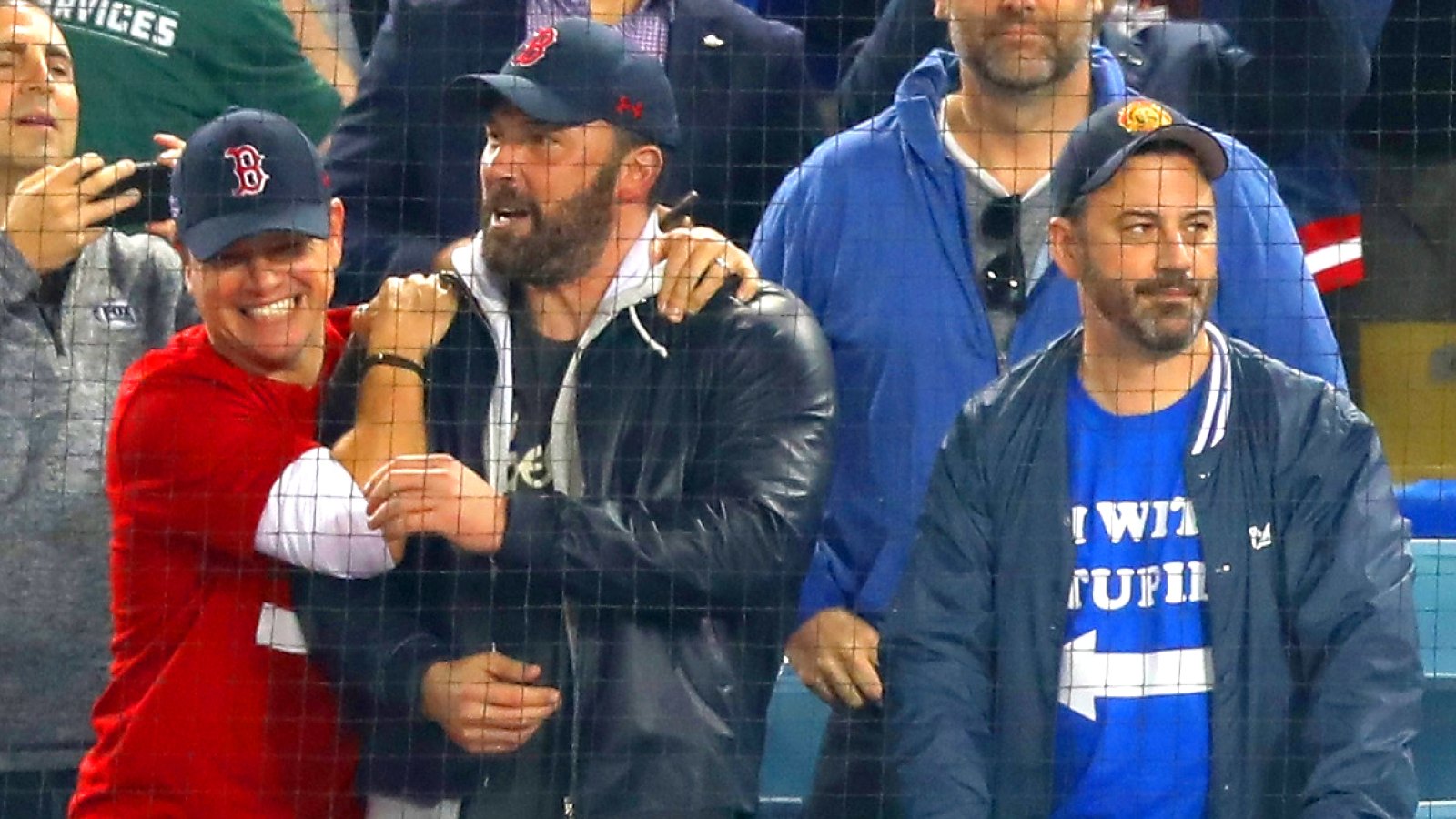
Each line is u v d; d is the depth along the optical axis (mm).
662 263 17469
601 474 17125
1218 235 18344
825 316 18672
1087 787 16844
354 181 19172
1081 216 17297
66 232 18109
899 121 18875
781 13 20766
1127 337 17188
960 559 17203
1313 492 16953
